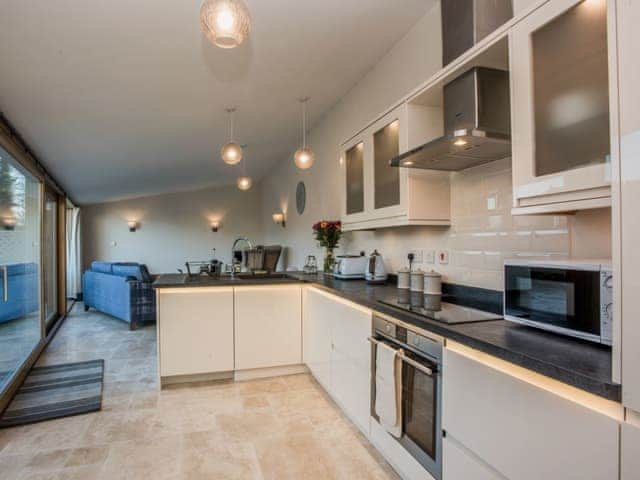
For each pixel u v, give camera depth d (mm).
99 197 7637
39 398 2885
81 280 8172
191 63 2805
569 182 1165
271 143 5660
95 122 3553
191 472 1965
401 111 2246
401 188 2305
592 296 1079
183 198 8922
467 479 1323
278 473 1954
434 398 1535
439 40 2490
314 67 3283
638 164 814
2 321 2891
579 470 923
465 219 2244
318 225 3926
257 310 3277
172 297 3098
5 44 2172
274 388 3092
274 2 2316
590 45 1127
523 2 1581
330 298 2754
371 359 2064
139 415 2613
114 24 2199
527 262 1324
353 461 2057
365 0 2408
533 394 1053
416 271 2432
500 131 1636
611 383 847
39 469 1985
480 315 1664
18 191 3471
